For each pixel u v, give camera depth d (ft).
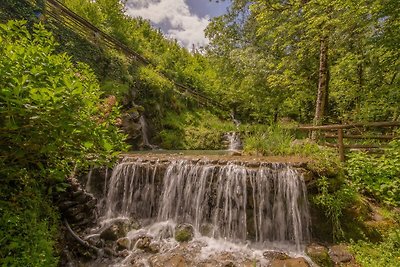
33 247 9.13
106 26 50.39
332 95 45.78
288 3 30.30
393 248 12.84
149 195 18.89
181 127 46.50
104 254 13.66
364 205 15.52
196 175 18.02
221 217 16.88
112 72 37.76
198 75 75.20
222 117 63.72
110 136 10.52
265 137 24.47
